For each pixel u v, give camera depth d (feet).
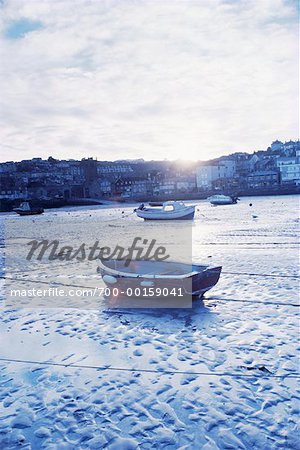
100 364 19.40
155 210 131.13
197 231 85.35
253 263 43.70
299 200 201.36
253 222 99.35
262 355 19.76
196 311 27.45
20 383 17.74
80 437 13.78
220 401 15.69
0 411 15.55
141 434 13.83
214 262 45.65
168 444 13.25
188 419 14.60
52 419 14.89
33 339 23.12
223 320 25.30
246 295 30.89
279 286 33.04
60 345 22.06
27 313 28.43
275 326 23.79
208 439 13.43
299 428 13.83
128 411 15.23
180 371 18.35
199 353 20.30
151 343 21.90
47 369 19.04
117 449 13.09
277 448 12.87
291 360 19.07
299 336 22.06
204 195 305.12
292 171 304.30
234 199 207.21
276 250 52.42
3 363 19.89
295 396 15.90
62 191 320.70
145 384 17.24
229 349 20.66
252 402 15.56
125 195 334.85
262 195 288.92
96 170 371.35
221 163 364.58
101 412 15.23
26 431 14.24
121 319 26.35
